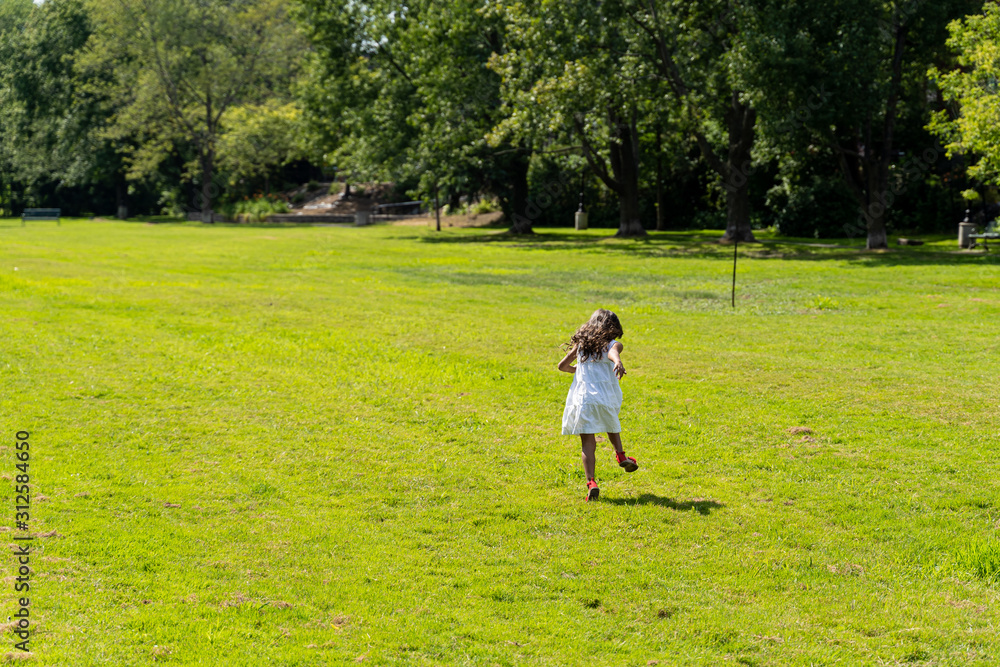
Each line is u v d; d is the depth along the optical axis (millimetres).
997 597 5301
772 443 8469
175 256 28016
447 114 36812
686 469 7715
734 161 33594
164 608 4961
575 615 5047
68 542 5820
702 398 10148
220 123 56875
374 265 26141
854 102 26719
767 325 15328
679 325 15328
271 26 56062
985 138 23391
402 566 5684
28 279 20078
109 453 7914
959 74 24969
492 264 26688
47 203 69000
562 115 31141
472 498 7008
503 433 8883
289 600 5148
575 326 15078
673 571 5633
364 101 41375
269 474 7496
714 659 4566
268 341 13391
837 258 27234
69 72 61562
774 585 5445
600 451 8289
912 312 16562
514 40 34938
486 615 5023
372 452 8195
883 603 5227
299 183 72375
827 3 26406
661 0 30703
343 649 4590
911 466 7699
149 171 58156
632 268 25359
